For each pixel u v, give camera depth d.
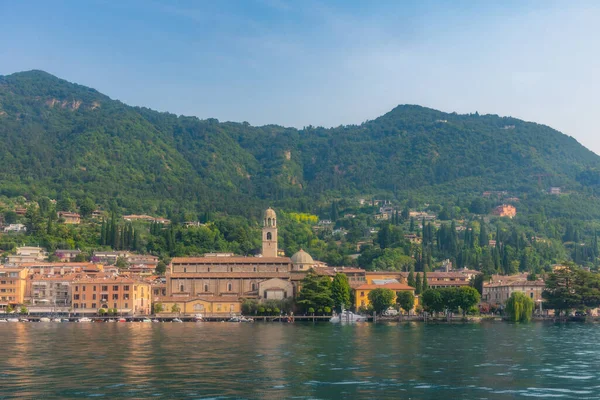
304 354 164.88
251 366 143.88
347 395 114.81
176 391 116.19
